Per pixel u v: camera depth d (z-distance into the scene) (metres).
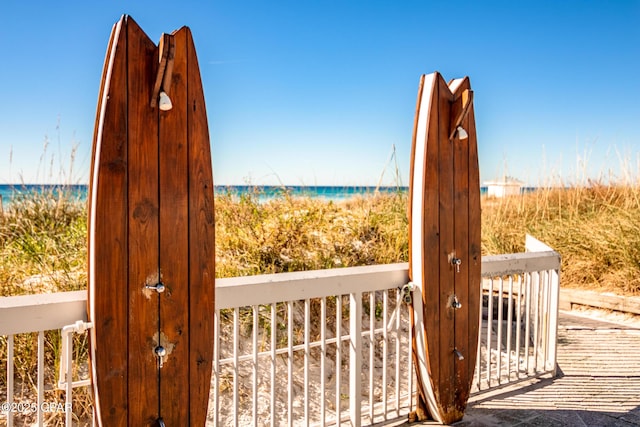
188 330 2.25
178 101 2.23
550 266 3.90
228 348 3.81
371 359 3.02
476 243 3.25
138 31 2.14
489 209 8.82
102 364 2.04
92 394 2.14
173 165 2.21
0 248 4.55
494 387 3.66
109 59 2.15
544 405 3.42
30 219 5.29
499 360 3.70
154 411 2.17
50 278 3.57
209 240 2.30
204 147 2.29
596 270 6.38
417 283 3.04
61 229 5.07
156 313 2.16
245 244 4.64
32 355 3.16
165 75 2.09
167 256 2.19
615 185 8.33
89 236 2.12
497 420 3.18
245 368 3.72
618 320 5.48
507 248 7.49
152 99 2.14
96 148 2.09
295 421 3.36
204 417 2.30
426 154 2.99
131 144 2.11
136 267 2.12
